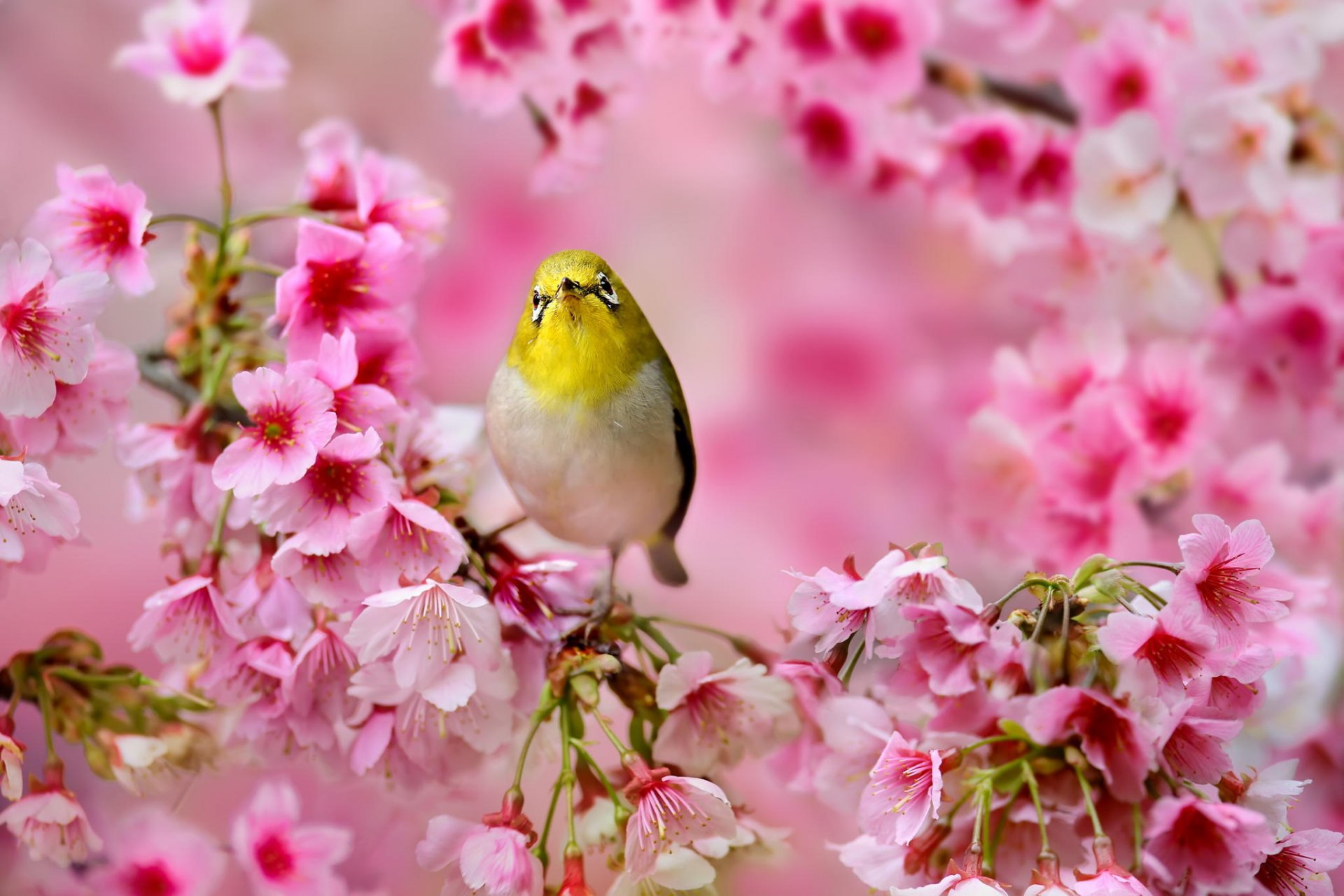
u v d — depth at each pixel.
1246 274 3.42
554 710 3.25
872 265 3.55
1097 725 3.21
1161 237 3.43
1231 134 3.39
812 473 3.55
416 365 3.27
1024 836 3.22
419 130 3.50
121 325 3.39
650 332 3.31
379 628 3.24
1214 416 3.41
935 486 3.54
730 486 3.55
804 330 3.55
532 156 3.52
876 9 3.41
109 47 3.48
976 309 3.55
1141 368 3.41
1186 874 3.21
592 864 3.25
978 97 3.45
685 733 3.25
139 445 3.27
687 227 3.55
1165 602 3.22
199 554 3.29
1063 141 3.44
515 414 3.29
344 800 3.31
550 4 3.38
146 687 3.28
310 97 3.48
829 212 3.55
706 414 3.55
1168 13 3.41
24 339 3.24
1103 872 3.20
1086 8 3.46
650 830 3.23
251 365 3.29
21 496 3.23
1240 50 3.39
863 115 3.47
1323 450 3.43
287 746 3.26
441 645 3.24
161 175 3.48
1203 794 3.21
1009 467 3.41
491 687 3.25
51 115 3.48
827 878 3.30
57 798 3.25
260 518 3.24
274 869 3.29
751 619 3.53
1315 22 3.39
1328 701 3.37
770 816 3.31
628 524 3.30
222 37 3.32
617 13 3.39
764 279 3.55
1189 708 3.21
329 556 3.24
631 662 3.28
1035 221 3.44
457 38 3.39
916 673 3.23
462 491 3.28
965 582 3.22
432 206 3.28
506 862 3.22
